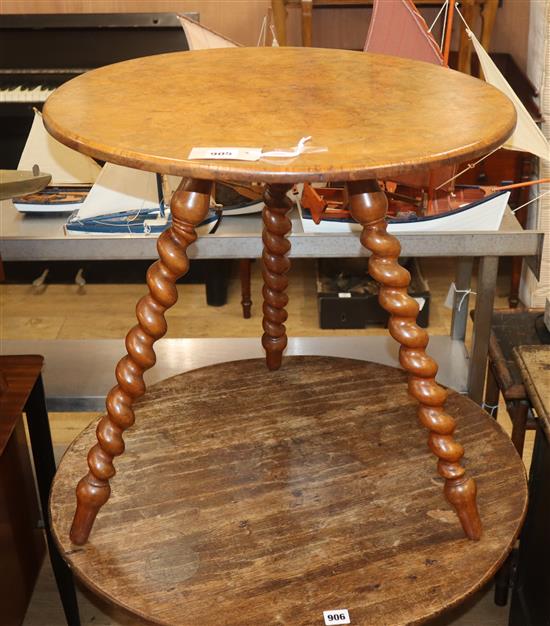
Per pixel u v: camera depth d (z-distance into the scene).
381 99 0.90
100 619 1.48
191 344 1.70
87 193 1.40
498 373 1.36
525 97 2.37
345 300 2.40
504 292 2.63
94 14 2.56
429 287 2.69
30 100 2.41
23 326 2.49
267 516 1.02
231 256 1.29
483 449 1.13
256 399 1.25
